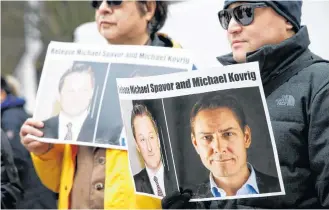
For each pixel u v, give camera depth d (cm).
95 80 337
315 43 376
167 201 291
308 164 285
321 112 278
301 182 284
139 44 361
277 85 291
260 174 274
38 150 343
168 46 361
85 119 334
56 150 350
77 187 338
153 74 326
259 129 271
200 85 278
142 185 303
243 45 300
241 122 273
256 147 273
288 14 296
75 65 342
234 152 276
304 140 284
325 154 276
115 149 330
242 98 272
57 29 791
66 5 779
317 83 282
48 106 342
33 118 342
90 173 336
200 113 279
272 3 294
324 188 278
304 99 284
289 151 283
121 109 300
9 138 461
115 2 356
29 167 459
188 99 281
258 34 297
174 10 419
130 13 356
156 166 294
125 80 294
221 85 274
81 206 336
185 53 326
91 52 342
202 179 284
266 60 290
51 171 355
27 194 455
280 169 279
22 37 842
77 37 509
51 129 338
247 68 269
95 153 336
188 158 285
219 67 273
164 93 285
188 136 283
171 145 287
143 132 295
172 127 285
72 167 341
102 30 361
